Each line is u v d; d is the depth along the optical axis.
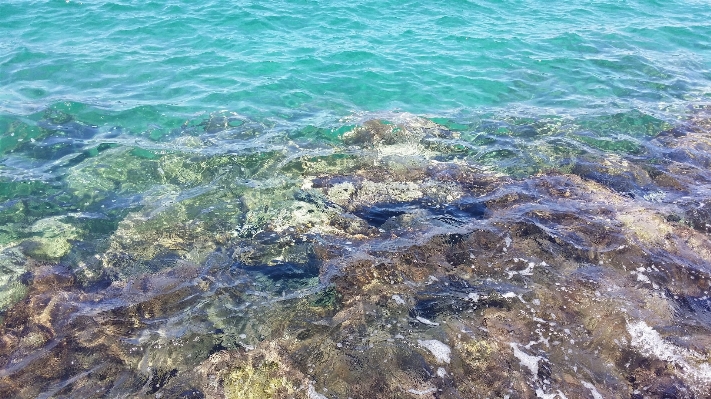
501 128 2.82
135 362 1.43
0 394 1.31
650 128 2.79
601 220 2.00
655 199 2.18
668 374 1.41
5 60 3.18
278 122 2.81
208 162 2.41
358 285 1.71
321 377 1.40
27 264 1.75
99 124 2.66
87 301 1.61
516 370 1.42
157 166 2.36
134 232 1.94
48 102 2.78
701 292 1.69
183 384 1.38
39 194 2.12
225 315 1.59
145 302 1.62
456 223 2.02
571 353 1.47
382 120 2.85
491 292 1.68
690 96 3.18
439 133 2.77
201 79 3.20
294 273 1.76
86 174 2.27
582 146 2.62
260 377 1.40
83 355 1.44
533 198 2.17
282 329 1.55
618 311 1.59
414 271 1.77
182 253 1.85
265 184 2.27
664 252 1.83
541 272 1.75
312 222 2.03
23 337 1.48
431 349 1.48
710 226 2.00
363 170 2.41
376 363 1.44
